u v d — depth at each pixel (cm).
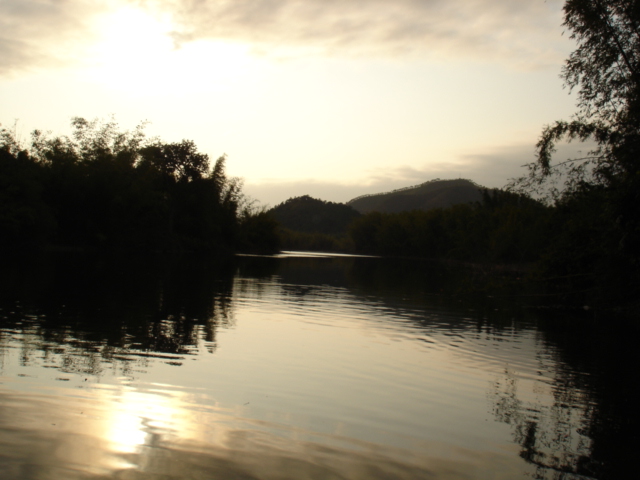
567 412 684
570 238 2167
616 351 1125
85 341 942
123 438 512
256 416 602
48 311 1249
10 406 576
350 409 650
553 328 1434
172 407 614
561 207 2295
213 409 616
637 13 1895
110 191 4878
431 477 469
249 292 2002
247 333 1132
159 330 1098
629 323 1628
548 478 485
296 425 581
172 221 6062
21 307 1286
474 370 892
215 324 1224
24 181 3953
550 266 2170
